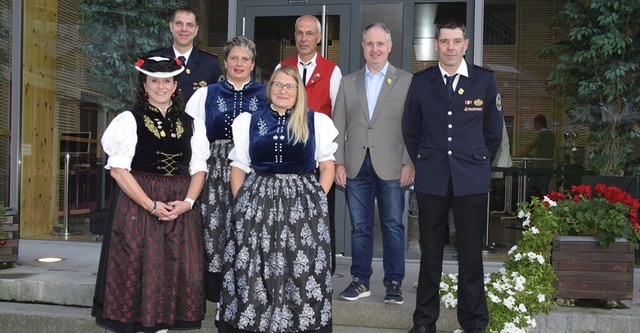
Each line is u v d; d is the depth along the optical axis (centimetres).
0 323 391
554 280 377
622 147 511
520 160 520
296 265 300
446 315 372
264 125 312
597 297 376
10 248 454
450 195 334
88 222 586
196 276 310
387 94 374
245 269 302
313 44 394
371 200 386
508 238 519
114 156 301
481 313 333
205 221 332
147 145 305
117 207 304
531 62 519
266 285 300
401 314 374
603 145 514
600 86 513
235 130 318
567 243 377
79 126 592
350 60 532
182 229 310
